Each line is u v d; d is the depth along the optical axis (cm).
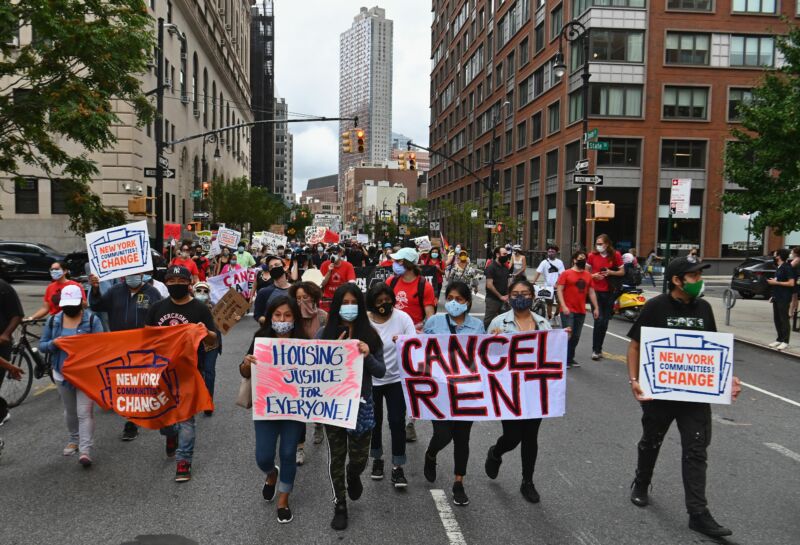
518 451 622
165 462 574
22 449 608
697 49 3747
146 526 438
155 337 541
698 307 475
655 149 3738
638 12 3700
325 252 2159
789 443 657
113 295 697
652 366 468
